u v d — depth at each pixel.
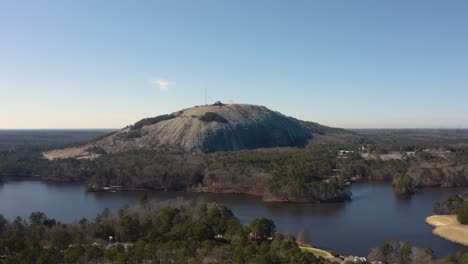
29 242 103.56
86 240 113.75
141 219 127.19
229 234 115.44
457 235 133.12
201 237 110.62
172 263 91.62
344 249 121.00
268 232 118.88
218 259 91.81
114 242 117.31
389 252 106.56
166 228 117.62
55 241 108.38
